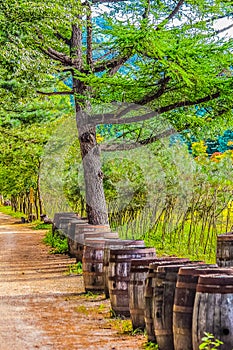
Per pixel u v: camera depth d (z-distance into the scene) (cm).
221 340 799
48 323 1238
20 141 3494
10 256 2747
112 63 2192
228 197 2141
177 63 1839
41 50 2206
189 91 2016
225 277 811
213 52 1898
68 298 1559
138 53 1980
